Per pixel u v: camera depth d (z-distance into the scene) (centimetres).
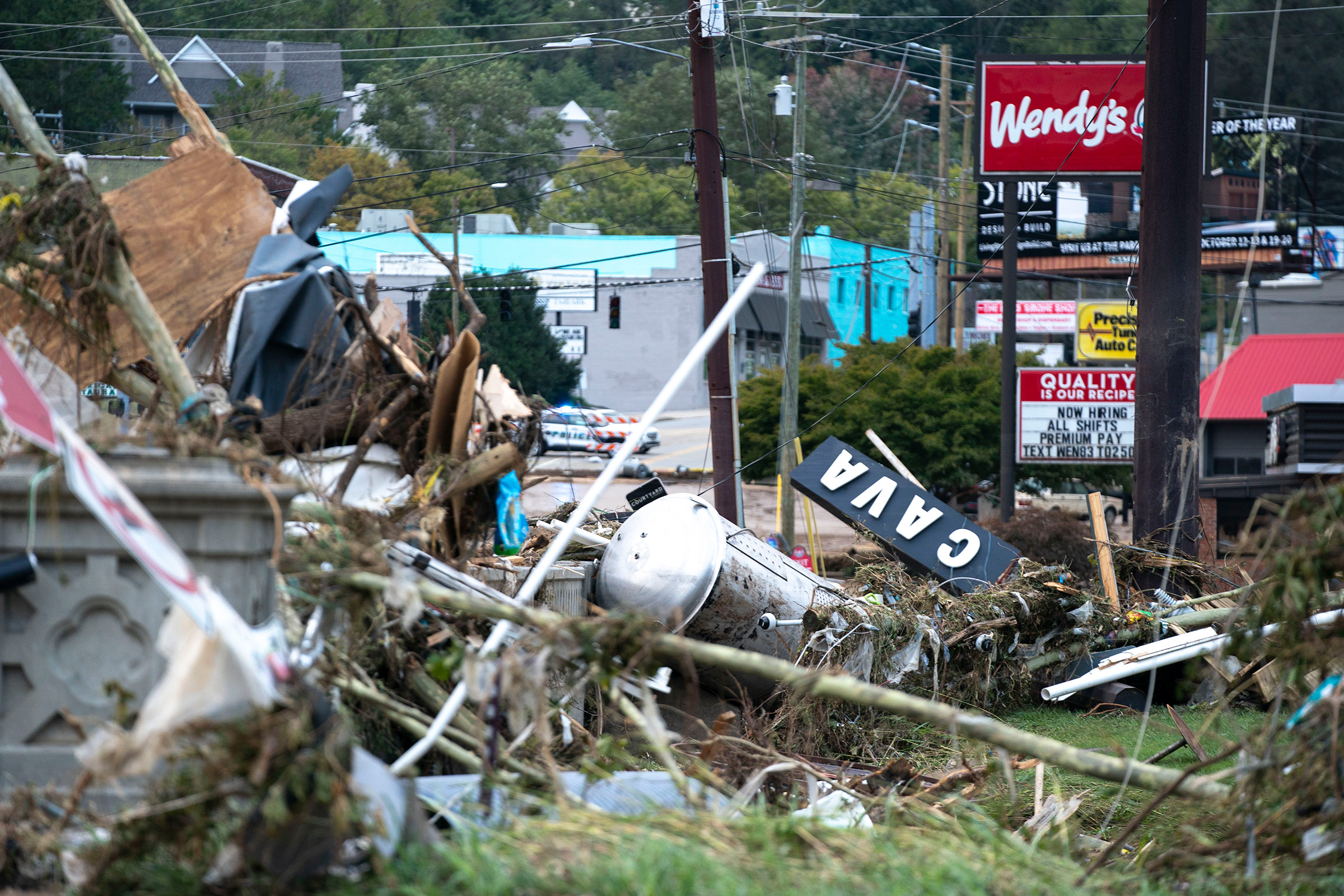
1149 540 3947
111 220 1334
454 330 1884
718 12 5175
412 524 1667
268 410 1762
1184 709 2936
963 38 19050
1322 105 17300
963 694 2770
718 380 5234
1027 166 6669
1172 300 4100
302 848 1004
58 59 14550
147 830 1003
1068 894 1148
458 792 1275
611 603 2497
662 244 17575
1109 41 16900
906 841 1240
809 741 2200
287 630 1336
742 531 2644
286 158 19412
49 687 1127
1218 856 1286
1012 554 3538
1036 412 8062
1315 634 1316
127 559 1134
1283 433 7944
